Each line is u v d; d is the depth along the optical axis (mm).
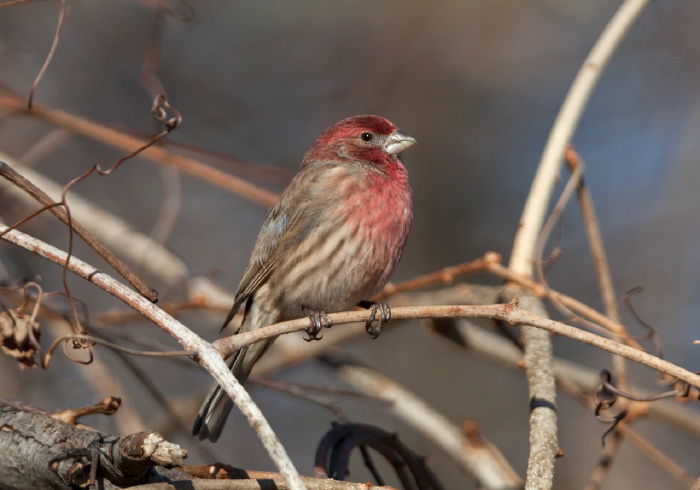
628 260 14648
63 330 9312
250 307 9367
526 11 16062
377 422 14180
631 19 8781
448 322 10156
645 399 6891
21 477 5387
